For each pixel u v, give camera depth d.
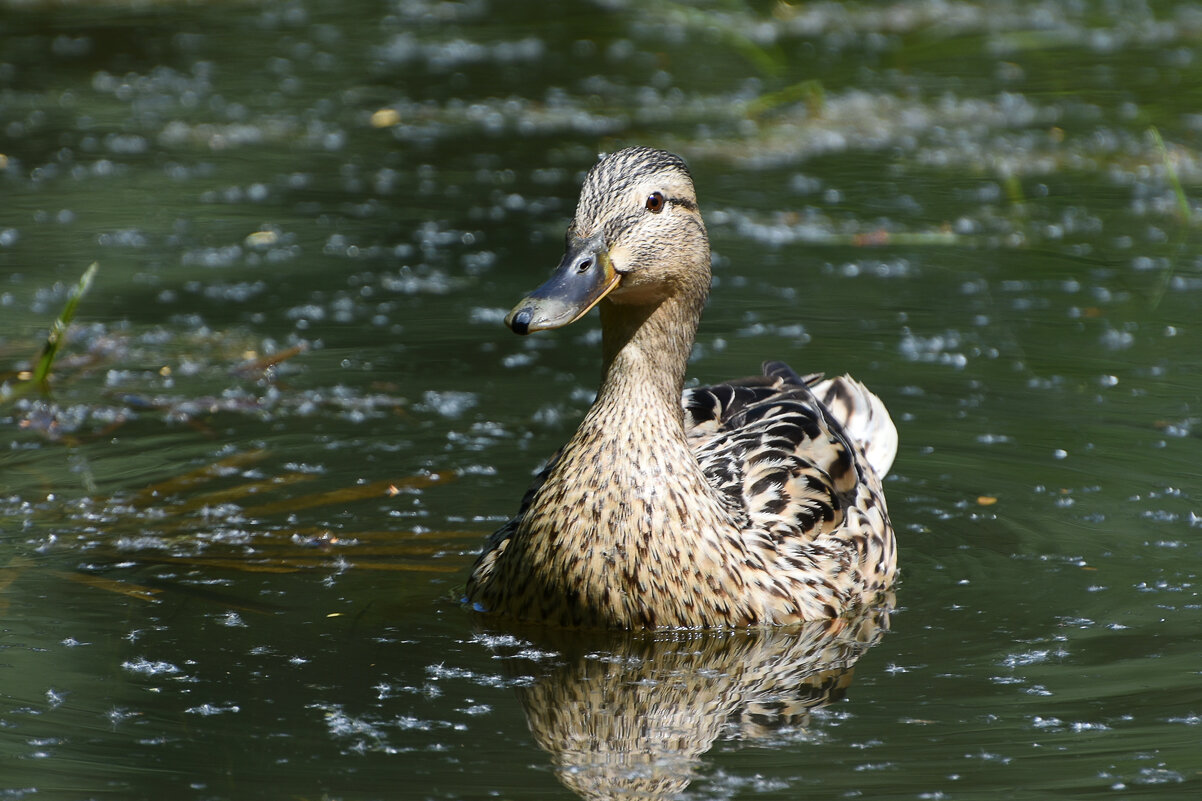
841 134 21.45
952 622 8.98
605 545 8.65
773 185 19.42
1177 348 13.91
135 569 9.61
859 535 9.65
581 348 14.27
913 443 11.98
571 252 8.68
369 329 14.62
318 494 10.87
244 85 24.16
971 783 6.95
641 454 8.73
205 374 13.41
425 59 26.03
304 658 8.37
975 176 19.73
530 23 29.00
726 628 8.84
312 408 12.61
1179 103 22.50
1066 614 9.03
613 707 7.81
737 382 11.44
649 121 22.23
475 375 13.41
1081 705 7.77
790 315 14.88
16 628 8.69
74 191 19.03
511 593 8.95
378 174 19.91
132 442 11.88
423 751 7.29
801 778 7.01
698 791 6.88
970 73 24.72
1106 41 26.81
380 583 9.48
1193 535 10.20
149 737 7.40
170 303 15.29
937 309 15.05
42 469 11.29
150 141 21.25
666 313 8.87
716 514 8.87
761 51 26.20
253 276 16.14
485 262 16.58
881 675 8.21
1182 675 8.12
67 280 15.84
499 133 21.69
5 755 7.17
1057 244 16.97
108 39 27.12
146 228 17.64
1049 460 11.56
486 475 11.26
